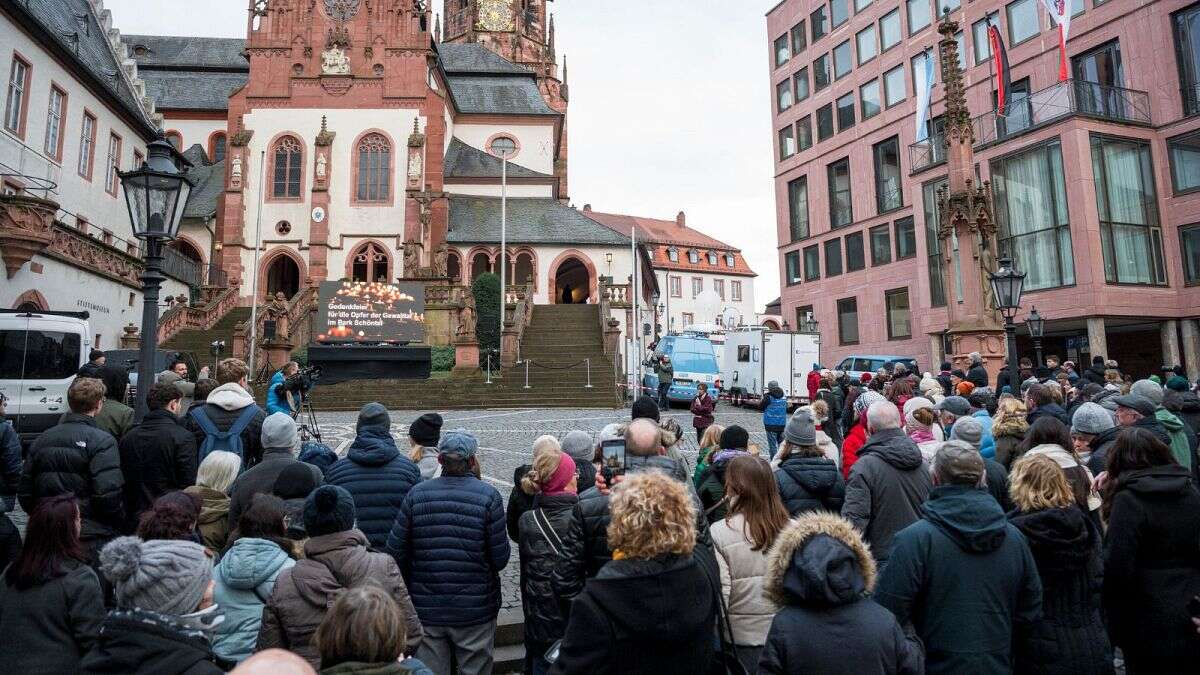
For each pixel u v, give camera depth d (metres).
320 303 29.61
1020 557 3.49
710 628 2.99
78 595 3.28
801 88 46.72
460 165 48.03
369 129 42.94
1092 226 25.67
